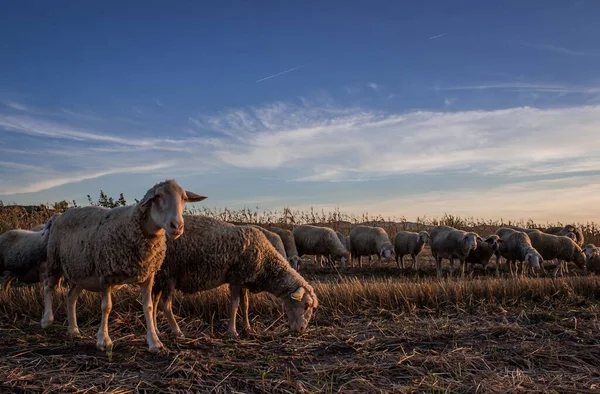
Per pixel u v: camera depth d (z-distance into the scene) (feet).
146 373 19.62
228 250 25.31
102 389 18.01
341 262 60.90
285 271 26.73
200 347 23.15
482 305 32.63
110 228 21.57
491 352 22.81
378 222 90.43
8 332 25.54
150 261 21.65
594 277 39.06
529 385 18.86
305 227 62.90
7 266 33.53
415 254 61.36
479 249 56.85
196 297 30.30
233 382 19.04
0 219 51.11
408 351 23.16
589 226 85.66
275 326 28.43
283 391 18.22
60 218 24.53
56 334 25.08
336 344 24.16
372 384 18.79
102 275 21.81
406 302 32.30
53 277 25.59
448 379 19.49
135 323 27.20
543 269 59.57
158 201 20.36
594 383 19.25
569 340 24.89
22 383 18.22
